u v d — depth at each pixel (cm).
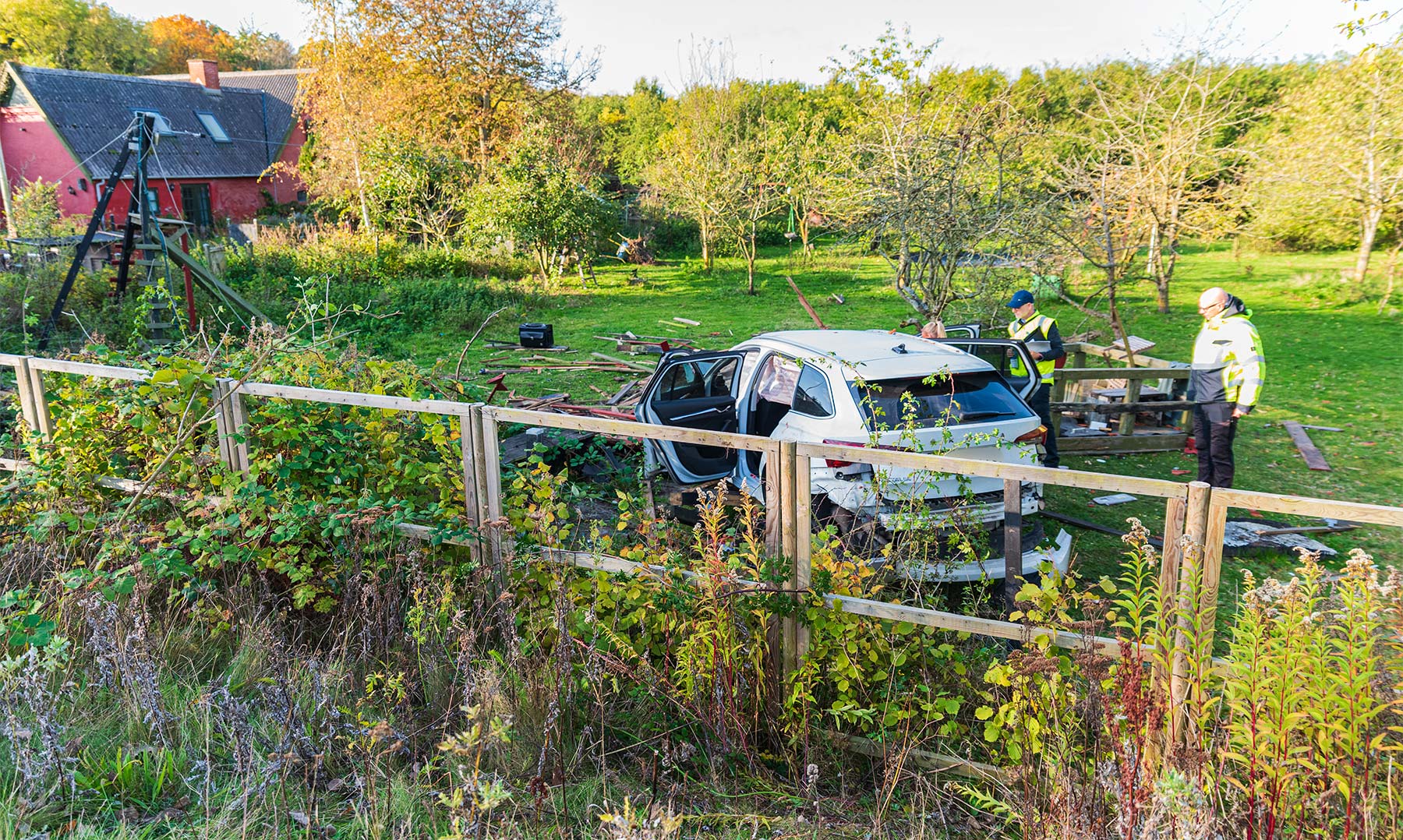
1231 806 295
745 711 378
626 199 3441
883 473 440
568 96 3356
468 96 3131
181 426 484
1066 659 330
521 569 427
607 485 704
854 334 647
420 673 400
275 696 362
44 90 3241
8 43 6103
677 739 381
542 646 420
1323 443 893
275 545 460
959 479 445
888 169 1421
